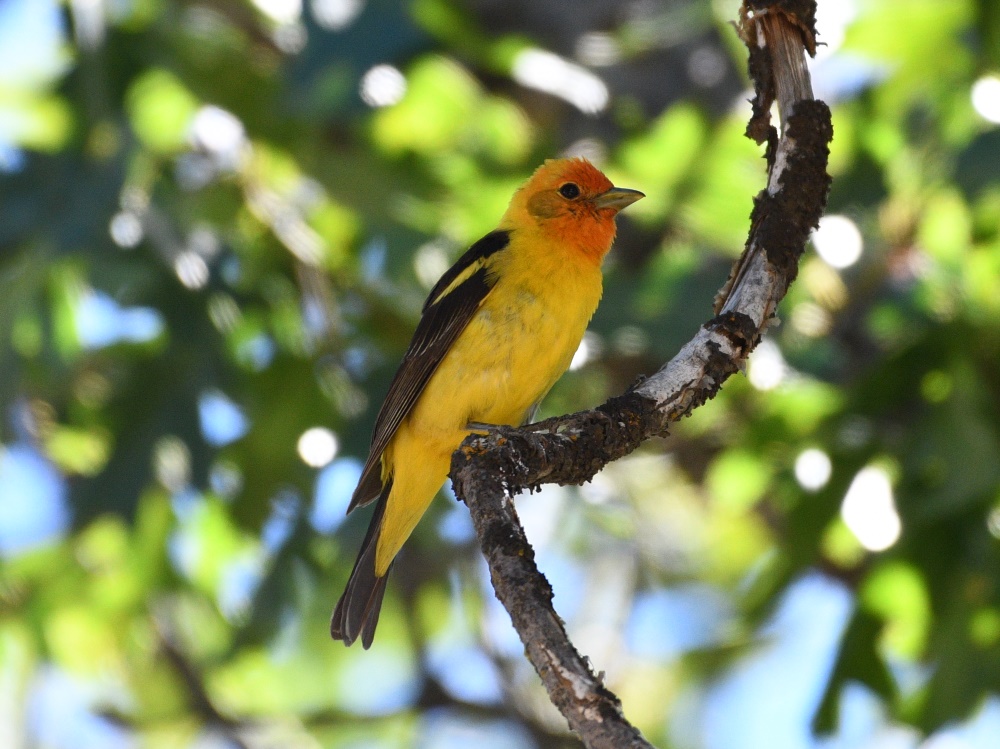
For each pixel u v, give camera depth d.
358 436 13.33
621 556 17.25
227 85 14.21
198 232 13.70
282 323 13.79
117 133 13.30
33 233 12.90
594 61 14.79
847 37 13.23
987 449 11.15
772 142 7.75
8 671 15.38
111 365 13.66
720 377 7.38
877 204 12.76
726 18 14.84
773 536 15.84
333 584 14.80
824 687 11.95
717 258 13.39
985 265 12.40
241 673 15.92
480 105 14.81
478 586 15.36
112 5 13.77
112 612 15.21
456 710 14.95
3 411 12.78
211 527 14.45
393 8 12.07
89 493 13.09
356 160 13.95
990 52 12.57
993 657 11.55
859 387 12.04
